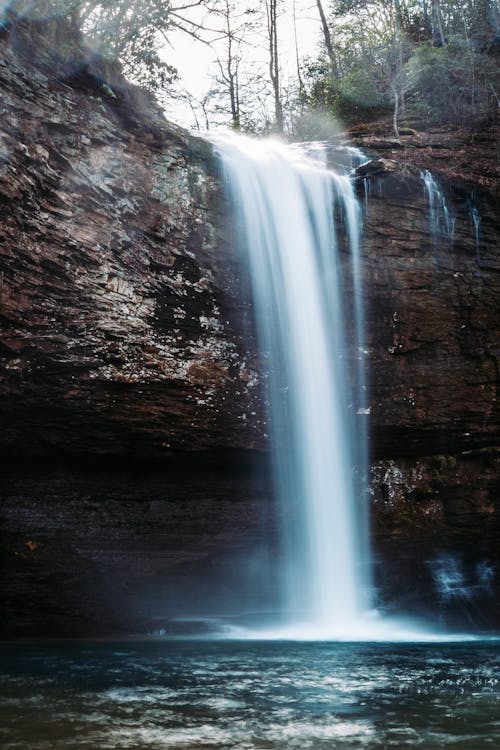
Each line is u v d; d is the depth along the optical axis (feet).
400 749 16.55
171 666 30.01
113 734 17.84
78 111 44.06
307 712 20.62
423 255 53.67
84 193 43.68
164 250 46.60
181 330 47.37
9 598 45.39
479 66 72.13
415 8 85.66
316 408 50.90
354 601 51.98
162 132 47.67
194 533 51.31
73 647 37.47
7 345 41.11
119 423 45.70
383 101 77.25
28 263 41.11
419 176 53.31
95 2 48.11
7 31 40.78
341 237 52.16
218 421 48.55
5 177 39.24
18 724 18.90
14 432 44.14
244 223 49.39
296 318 50.44
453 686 25.18
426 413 53.98
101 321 44.01
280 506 51.85
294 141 82.12
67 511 48.55
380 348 53.06
